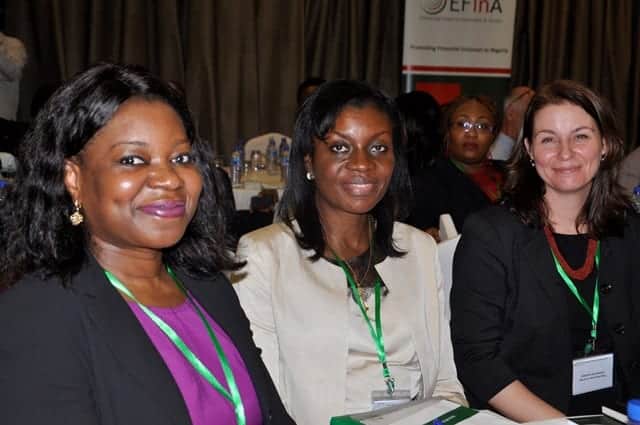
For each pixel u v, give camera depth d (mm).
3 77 5680
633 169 4688
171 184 1185
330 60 7000
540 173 1998
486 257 1985
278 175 5008
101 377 1141
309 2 6875
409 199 1928
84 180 1177
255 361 1434
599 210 2004
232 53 6602
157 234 1191
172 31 6457
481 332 1942
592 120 1944
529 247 1977
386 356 1803
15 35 6203
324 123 1775
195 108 6586
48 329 1112
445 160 3734
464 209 3635
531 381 1955
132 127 1167
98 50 6312
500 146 5047
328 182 1789
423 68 6816
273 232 1866
